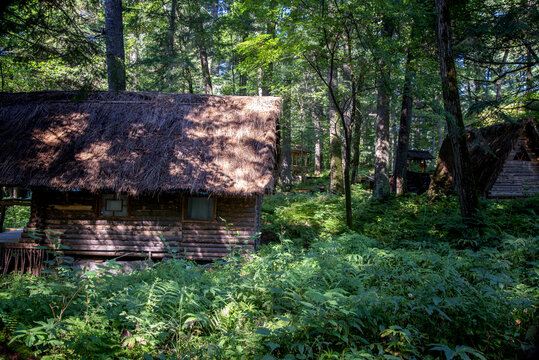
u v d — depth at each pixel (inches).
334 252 247.9
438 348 109.4
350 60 401.4
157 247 358.6
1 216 406.9
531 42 396.2
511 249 240.7
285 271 181.3
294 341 124.6
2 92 407.2
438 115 322.0
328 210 512.4
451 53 333.7
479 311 132.5
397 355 121.2
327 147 1423.5
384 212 500.7
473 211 335.9
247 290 167.5
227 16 712.4
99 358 112.3
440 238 349.1
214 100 410.6
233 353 119.7
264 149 356.5
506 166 475.5
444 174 543.8
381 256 247.0
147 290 152.5
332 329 127.6
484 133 532.4
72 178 330.6
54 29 238.7
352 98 432.8
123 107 394.9
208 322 144.2
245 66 445.1
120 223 360.5
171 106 399.5
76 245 358.6
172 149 354.6
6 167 336.8
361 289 156.5
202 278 196.1
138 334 127.6
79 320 124.0
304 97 677.9
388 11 351.6
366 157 1499.8
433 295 137.4
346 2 351.6
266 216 532.1
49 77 453.7
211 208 362.3
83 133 367.6
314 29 368.8
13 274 280.7
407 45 436.1
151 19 743.1
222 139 366.9
